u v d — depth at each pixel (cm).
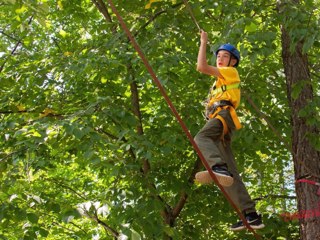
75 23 1939
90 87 1581
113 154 1371
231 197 939
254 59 1237
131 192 1378
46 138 1151
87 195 1794
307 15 1348
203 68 855
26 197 1172
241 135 1427
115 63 1345
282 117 1570
